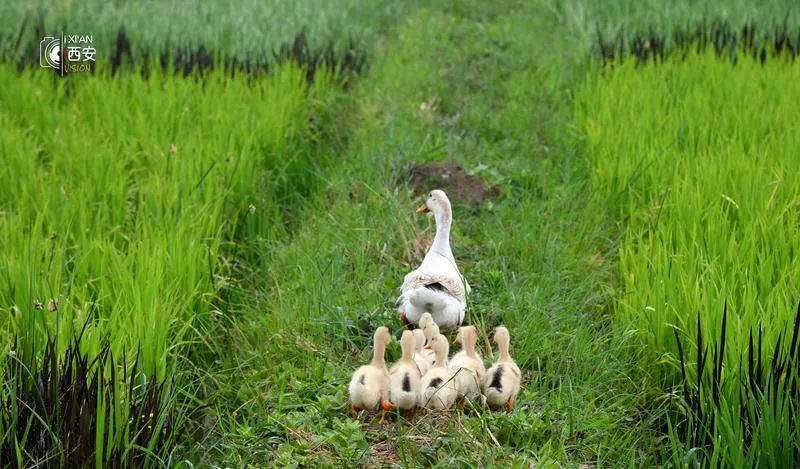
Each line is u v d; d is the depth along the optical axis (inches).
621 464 459.5
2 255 574.6
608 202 776.9
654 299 556.1
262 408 512.1
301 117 944.9
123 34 1090.7
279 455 464.1
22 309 520.4
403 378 484.4
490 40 1396.4
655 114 900.6
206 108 900.0
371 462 456.4
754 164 737.0
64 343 485.1
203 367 565.9
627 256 654.5
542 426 480.1
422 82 1144.2
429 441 468.4
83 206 669.9
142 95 944.3
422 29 1423.5
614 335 569.0
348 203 793.6
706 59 1091.3
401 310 581.6
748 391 446.3
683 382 479.8
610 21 1343.5
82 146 797.9
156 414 445.7
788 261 593.6
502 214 764.0
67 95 1002.1
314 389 522.3
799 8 1409.9
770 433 421.7
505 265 676.7
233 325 609.9
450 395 488.4
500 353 517.0
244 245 709.9
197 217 669.9
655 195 742.5
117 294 550.3
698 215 660.7
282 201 828.0
